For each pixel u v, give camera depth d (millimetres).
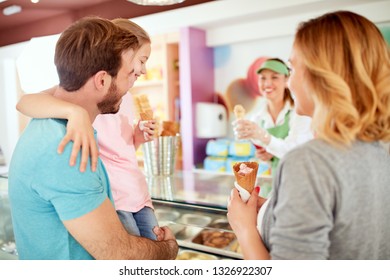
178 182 1633
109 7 3396
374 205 697
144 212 1367
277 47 3223
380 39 705
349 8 2660
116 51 910
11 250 1680
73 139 834
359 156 683
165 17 3166
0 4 3305
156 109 3832
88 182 833
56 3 3322
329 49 685
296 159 669
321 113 690
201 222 1302
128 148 1434
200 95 3424
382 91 682
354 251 682
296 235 634
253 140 2172
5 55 4129
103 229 847
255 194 926
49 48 3062
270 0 2699
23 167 850
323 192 636
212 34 3389
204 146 3525
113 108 996
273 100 2605
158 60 3758
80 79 896
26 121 4457
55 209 865
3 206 1733
